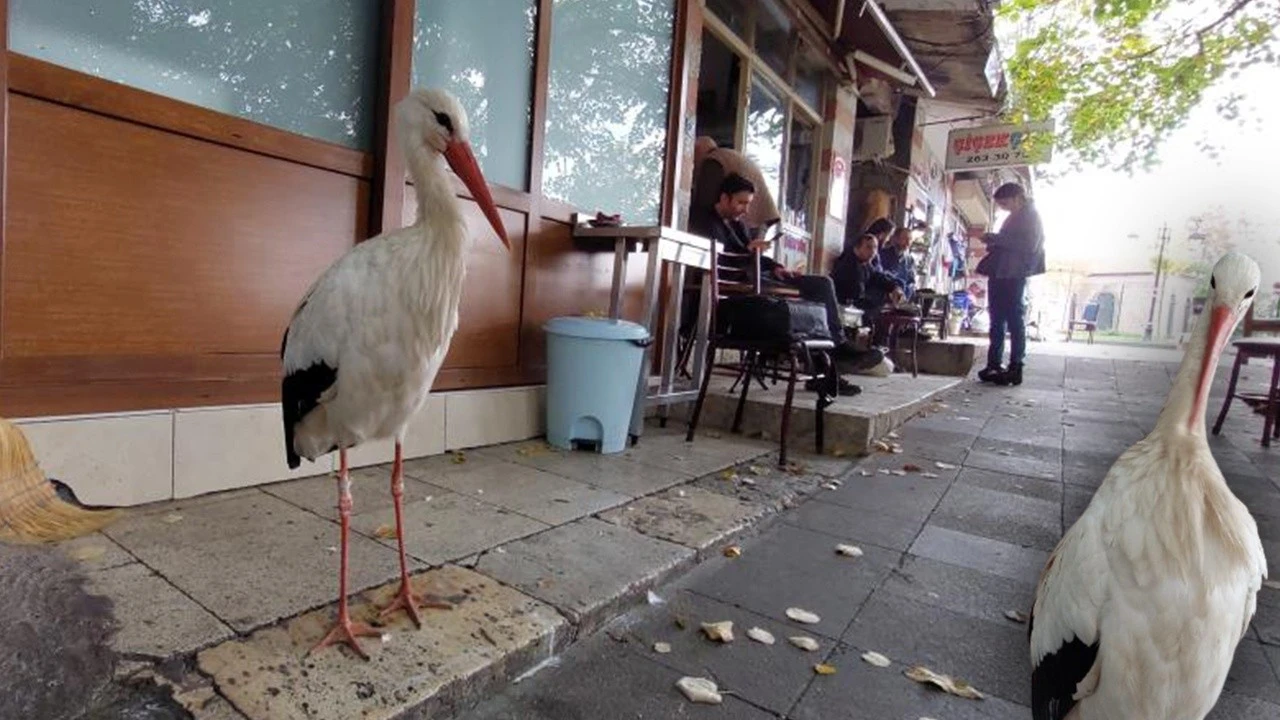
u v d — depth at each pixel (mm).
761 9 6762
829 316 5605
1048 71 9172
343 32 3086
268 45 2846
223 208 2721
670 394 4488
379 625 1902
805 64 7965
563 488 3254
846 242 9734
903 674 2023
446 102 1915
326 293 1790
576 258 4379
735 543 2945
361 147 3195
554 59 4219
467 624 1964
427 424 3535
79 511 1528
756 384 5645
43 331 2307
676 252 4320
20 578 1666
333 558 2283
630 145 4906
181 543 2275
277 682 1620
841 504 3572
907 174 10516
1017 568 2850
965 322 17484
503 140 3883
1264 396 6082
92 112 2354
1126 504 1350
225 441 2764
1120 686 1328
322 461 3119
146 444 2535
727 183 5352
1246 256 1470
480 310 3789
